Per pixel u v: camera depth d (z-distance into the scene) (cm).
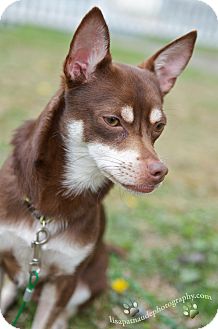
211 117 183
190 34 74
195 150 149
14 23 270
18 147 71
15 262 72
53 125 68
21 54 215
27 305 81
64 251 71
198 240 98
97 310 82
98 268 81
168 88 76
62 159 69
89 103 67
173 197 118
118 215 106
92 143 67
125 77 69
